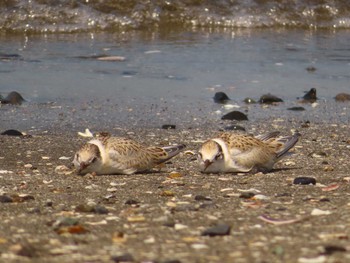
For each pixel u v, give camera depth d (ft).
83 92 62.44
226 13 88.53
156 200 33.35
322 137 51.26
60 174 39.63
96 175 39.11
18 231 27.63
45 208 31.68
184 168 41.50
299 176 39.01
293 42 82.07
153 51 76.23
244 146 39.19
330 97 63.31
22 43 78.74
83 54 74.74
